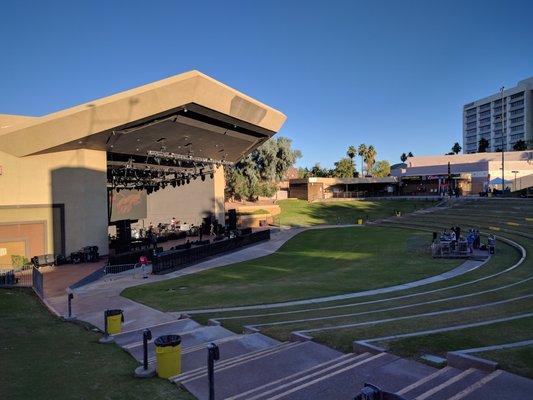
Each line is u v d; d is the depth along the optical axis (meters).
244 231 40.94
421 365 6.66
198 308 15.43
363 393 3.76
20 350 9.80
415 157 85.44
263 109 36.31
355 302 15.64
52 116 26.52
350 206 69.44
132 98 27.05
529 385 5.36
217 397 6.56
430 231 40.75
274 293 18.12
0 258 28.00
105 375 7.81
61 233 30.22
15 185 28.58
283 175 72.94
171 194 49.94
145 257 28.05
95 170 31.39
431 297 15.38
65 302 17.16
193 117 33.06
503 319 9.46
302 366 7.66
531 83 140.62
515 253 25.97
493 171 69.62
